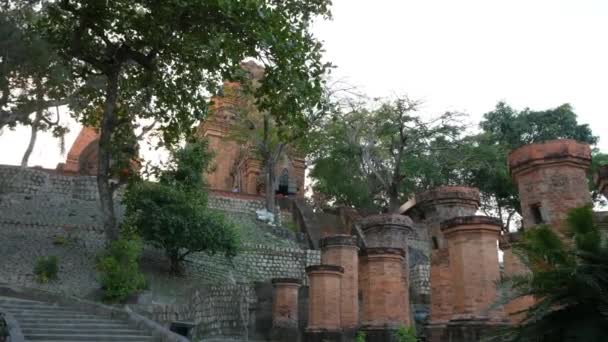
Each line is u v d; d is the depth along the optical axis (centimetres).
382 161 3634
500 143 3956
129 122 2353
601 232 719
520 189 1228
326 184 4209
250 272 2902
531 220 1180
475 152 3619
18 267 2091
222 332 2311
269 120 3684
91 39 2109
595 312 653
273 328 2273
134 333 1278
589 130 4122
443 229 1363
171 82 2262
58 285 1973
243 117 3753
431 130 3444
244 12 1725
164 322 1888
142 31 2030
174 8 1817
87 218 2853
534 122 4128
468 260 1273
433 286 1576
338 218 4022
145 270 2380
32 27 1580
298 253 3111
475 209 1662
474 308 1227
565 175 1149
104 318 1405
